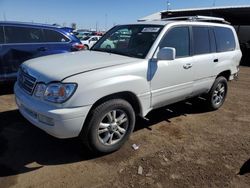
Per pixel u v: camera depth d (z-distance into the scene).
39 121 3.51
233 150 4.27
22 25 6.90
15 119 5.02
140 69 4.00
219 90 6.03
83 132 3.62
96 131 3.65
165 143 4.38
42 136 4.38
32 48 6.98
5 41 6.62
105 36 5.29
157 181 3.38
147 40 4.44
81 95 3.36
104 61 3.94
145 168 3.63
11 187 3.14
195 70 5.05
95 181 3.32
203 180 3.45
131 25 5.02
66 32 7.69
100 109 3.61
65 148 4.05
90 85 3.43
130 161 3.79
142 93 4.09
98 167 3.61
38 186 3.18
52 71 3.56
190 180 3.43
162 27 4.54
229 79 6.30
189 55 4.96
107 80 3.59
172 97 4.72
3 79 6.66
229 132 4.98
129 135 4.10
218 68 5.69
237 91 8.45
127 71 3.84
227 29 6.10
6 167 3.51
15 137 4.32
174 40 4.66
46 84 3.44
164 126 5.07
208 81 5.54
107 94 3.61
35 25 7.12
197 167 3.73
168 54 4.03
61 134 3.39
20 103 3.89
